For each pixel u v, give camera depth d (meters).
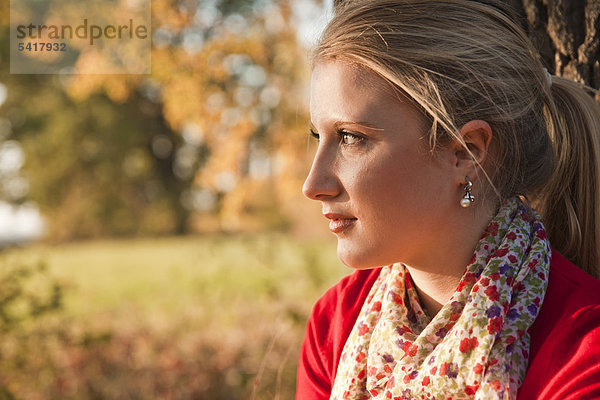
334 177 0.93
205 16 6.80
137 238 24.45
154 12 6.73
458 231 0.95
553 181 1.14
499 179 0.96
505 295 0.91
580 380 0.84
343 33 0.92
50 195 23.98
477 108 0.92
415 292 1.02
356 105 0.90
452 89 0.91
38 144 23.39
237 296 6.80
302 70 6.89
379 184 0.90
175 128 7.67
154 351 5.39
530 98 0.97
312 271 6.52
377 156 0.90
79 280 10.82
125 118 23.11
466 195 0.92
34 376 4.64
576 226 1.14
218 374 4.68
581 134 1.13
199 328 6.11
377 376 1.00
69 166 23.61
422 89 0.89
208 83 7.13
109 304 8.26
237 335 5.54
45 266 5.10
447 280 0.98
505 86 0.94
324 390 1.19
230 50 6.87
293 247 8.73
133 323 6.68
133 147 23.86
